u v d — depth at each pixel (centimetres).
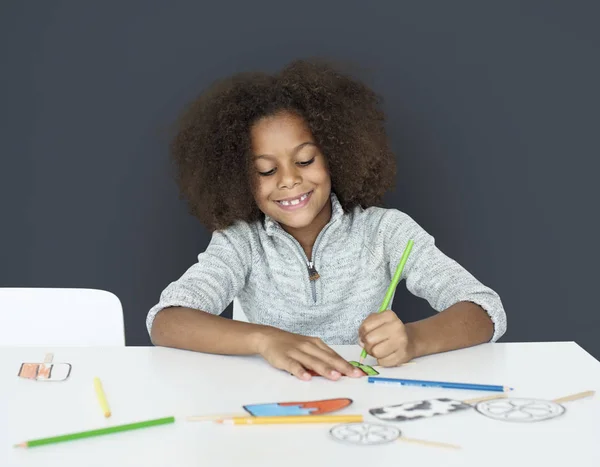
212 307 139
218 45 190
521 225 193
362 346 118
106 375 104
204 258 150
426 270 144
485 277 195
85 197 193
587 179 191
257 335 112
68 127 191
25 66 189
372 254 156
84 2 188
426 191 194
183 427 84
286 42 190
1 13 188
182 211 194
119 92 190
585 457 76
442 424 85
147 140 192
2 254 194
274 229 153
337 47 189
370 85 189
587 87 189
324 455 77
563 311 195
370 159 162
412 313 201
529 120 190
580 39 188
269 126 149
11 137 191
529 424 85
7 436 83
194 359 111
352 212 162
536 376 102
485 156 192
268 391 97
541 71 189
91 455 77
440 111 191
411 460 76
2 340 142
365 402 92
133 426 84
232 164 154
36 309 142
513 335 196
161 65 190
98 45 189
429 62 189
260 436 82
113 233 195
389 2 188
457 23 188
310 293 153
